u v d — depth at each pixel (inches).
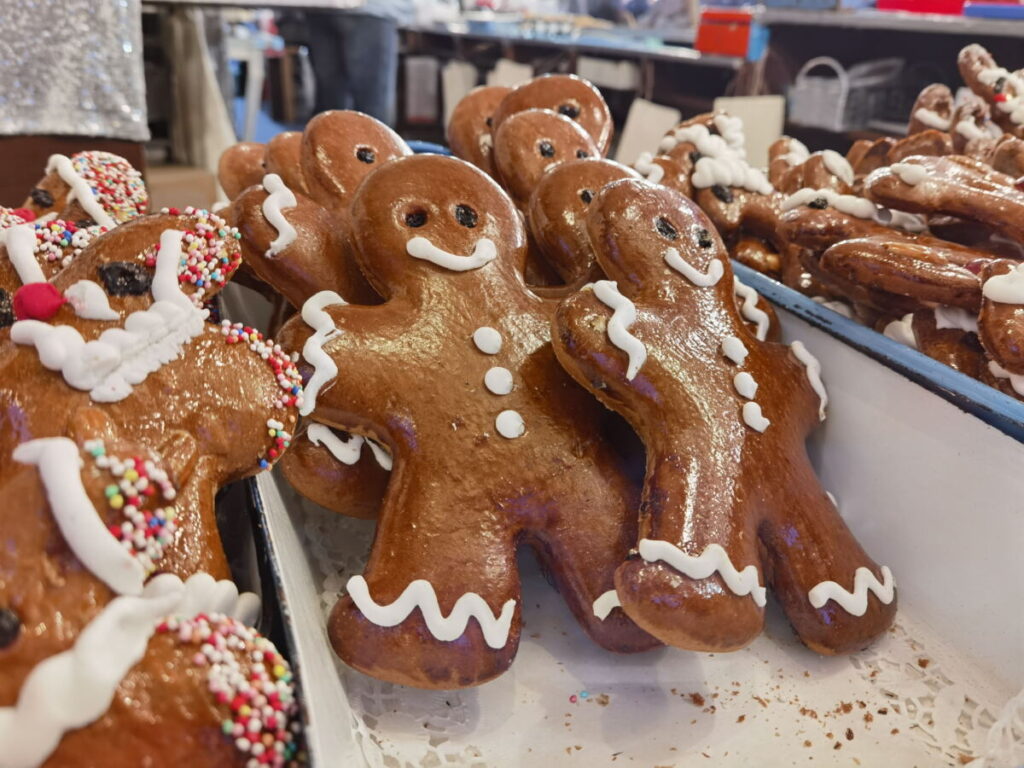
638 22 59.6
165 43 36.1
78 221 11.3
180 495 7.8
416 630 9.3
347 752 8.4
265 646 7.2
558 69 51.2
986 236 13.8
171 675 6.6
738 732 10.0
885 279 12.2
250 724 6.6
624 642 10.4
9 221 10.8
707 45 39.9
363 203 11.6
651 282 11.4
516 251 11.9
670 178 16.8
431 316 10.9
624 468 11.2
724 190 16.7
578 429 10.9
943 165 13.5
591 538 10.4
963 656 11.2
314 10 40.2
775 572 10.9
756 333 13.1
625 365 10.3
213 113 36.6
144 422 7.8
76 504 6.6
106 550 6.6
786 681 10.8
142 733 6.3
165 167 36.3
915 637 11.6
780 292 14.3
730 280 12.1
